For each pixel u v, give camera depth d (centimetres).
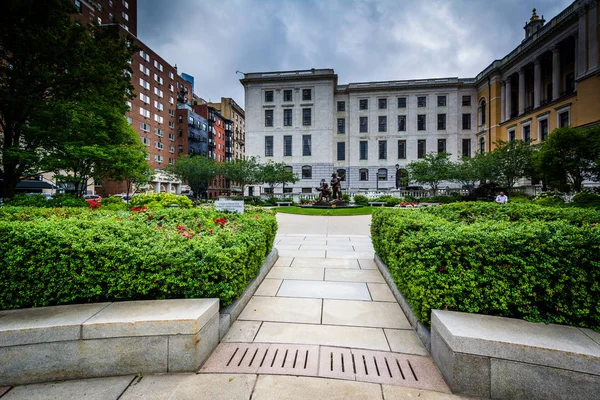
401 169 4134
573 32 2678
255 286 455
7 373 240
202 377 246
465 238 288
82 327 246
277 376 245
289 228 1238
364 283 491
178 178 3922
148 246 328
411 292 319
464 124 4291
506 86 3672
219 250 335
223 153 6525
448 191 3275
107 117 1270
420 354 279
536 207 589
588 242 250
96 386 237
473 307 270
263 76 4434
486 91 4016
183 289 309
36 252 289
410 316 342
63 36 1154
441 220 444
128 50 1423
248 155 4406
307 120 4381
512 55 3534
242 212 750
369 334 317
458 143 4266
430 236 306
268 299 419
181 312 267
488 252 275
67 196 1216
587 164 1509
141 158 1446
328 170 4322
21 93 1102
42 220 401
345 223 1401
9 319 253
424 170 3095
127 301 295
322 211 1923
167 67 4806
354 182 4431
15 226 301
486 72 4019
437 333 260
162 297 308
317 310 381
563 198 1638
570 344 216
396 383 237
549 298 254
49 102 1144
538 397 213
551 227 316
